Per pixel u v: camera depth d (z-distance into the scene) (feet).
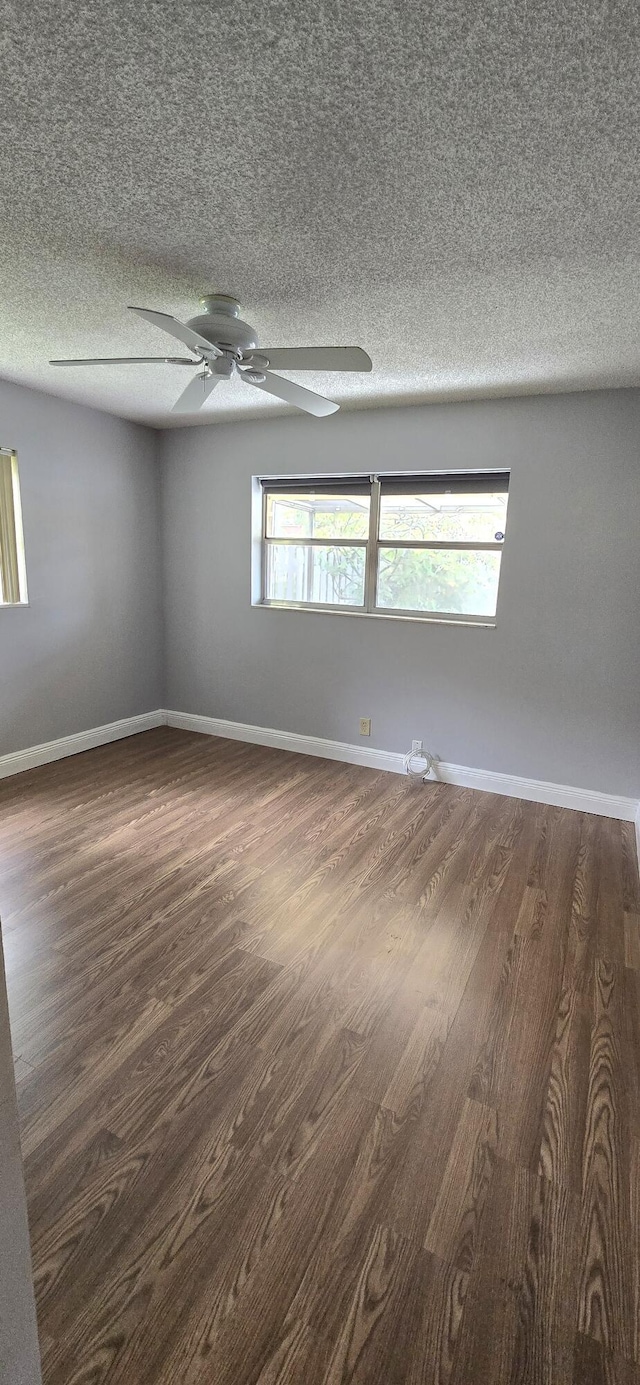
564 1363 3.45
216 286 6.86
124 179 4.91
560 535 10.77
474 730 12.15
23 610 11.98
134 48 3.55
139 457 14.25
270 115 4.09
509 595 11.35
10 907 7.70
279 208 5.28
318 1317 3.62
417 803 11.41
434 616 12.35
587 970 6.84
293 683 14.02
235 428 13.57
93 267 6.47
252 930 7.39
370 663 12.98
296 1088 5.21
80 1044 5.59
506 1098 5.17
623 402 10.02
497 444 10.98
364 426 12.07
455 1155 4.66
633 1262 3.97
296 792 11.81
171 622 15.60
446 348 8.46
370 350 8.59
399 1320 3.63
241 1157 4.59
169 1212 4.17
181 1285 3.75
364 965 6.82
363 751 13.39
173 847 9.45
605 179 4.71
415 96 3.87
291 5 3.25
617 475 10.22
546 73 3.65
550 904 8.14
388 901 8.11
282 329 7.98
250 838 9.82
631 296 6.71
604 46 3.44
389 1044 5.72
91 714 14.01
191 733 15.61
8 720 12.05
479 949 7.16
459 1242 4.06
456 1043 5.75
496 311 7.26
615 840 10.09
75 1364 3.35
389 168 4.66
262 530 14.05
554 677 11.25
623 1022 6.07
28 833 9.78
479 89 3.80
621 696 10.79
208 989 6.35
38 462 11.78
